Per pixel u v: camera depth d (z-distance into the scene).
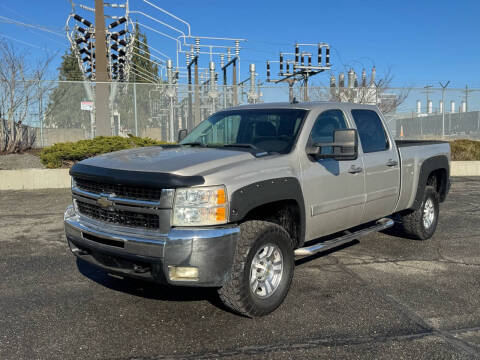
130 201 3.68
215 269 3.55
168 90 16.03
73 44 23.77
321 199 4.62
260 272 3.97
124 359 3.27
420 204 6.44
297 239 4.43
